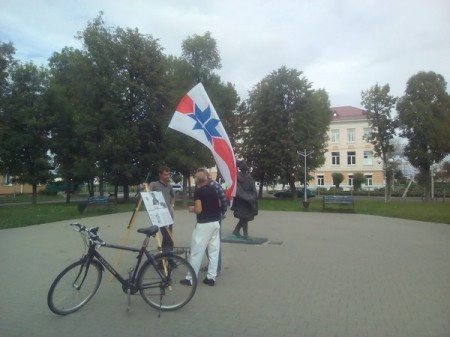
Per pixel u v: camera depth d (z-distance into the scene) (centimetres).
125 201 3089
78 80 2952
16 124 2930
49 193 5162
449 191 5134
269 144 3838
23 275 733
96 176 3003
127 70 2978
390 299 609
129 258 866
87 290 556
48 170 3120
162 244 759
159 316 523
